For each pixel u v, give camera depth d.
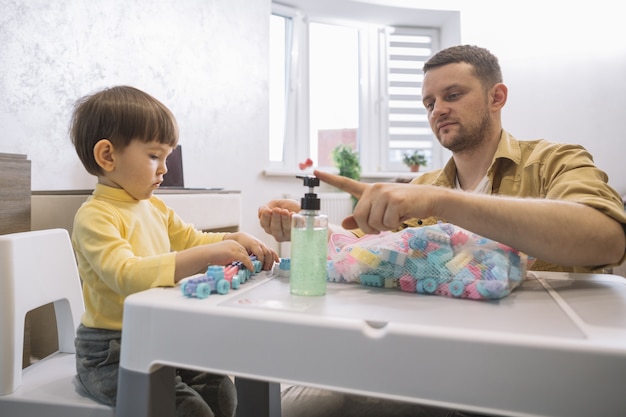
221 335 0.44
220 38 2.67
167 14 2.30
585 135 3.17
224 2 2.69
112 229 0.82
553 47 3.20
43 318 1.45
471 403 0.38
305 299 0.50
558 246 0.56
